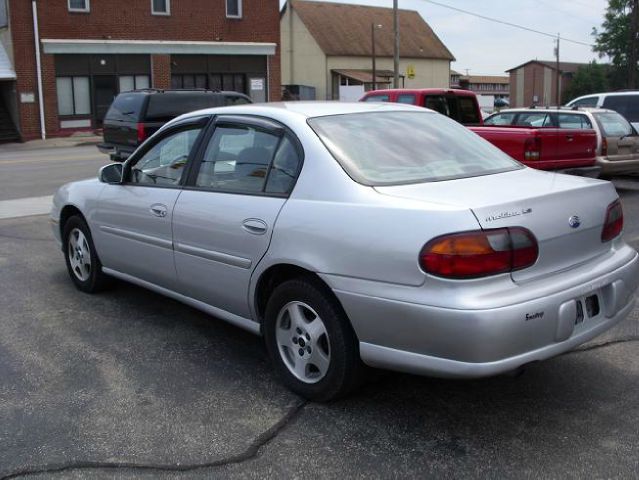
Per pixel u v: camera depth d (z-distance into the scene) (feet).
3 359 14.90
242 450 11.09
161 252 15.81
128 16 98.22
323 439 11.41
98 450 11.11
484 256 10.41
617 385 13.28
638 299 18.40
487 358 10.36
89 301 19.04
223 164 14.60
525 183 12.57
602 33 247.50
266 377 13.93
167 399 12.94
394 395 12.99
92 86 96.78
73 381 13.76
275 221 12.71
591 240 12.19
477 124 44.14
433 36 206.28
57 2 91.91
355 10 192.13
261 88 113.50
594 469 10.39
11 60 90.79
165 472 10.48
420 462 10.67
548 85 295.48
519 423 11.84
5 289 20.24
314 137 12.96
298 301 12.57
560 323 10.95
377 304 11.08
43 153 74.90
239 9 108.58
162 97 45.62
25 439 11.46
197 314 17.93
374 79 165.37
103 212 17.88
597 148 37.88
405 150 13.44
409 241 10.75
